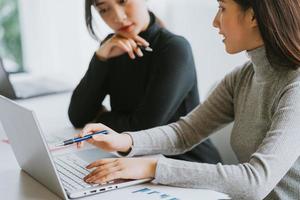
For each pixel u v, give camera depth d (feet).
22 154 3.76
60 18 9.85
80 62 9.80
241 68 4.42
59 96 7.39
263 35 3.63
